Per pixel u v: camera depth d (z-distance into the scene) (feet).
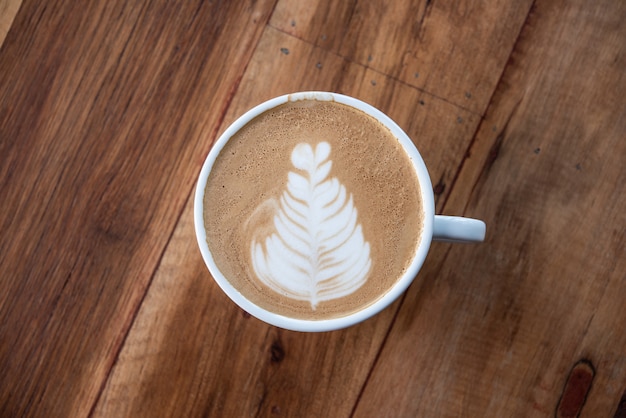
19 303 1.22
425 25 1.24
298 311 1.06
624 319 1.22
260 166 1.08
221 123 1.23
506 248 1.23
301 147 1.09
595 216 1.23
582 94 1.23
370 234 1.08
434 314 1.23
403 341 1.22
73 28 1.23
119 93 1.23
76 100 1.23
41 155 1.23
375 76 1.24
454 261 1.23
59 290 1.22
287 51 1.24
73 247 1.22
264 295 1.07
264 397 1.22
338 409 1.22
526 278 1.23
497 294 1.23
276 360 1.22
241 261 1.07
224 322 1.22
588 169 1.23
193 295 1.22
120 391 1.21
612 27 1.23
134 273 1.22
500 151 1.23
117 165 1.23
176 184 1.23
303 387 1.22
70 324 1.22
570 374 1.22
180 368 1.21
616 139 1.23
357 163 1.09
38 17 1.23
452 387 1.22
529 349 1.22
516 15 1.24
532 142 1.23
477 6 1.24
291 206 1.08
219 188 1.08
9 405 1.21
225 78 1.23
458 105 1.24
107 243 1.22
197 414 1.21
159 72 1.23
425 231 1.07
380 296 1.07
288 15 1.24
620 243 1.23
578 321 1.22
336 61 1.24
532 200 1.23
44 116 1.23
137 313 1.22
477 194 1.23
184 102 1.23
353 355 1.22
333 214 1.08
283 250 1.07
